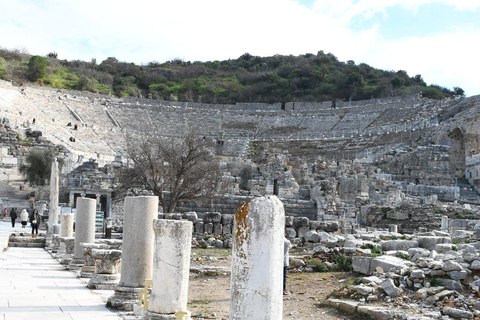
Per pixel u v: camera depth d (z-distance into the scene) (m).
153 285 9.63
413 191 63.25
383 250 20.34
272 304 5.47
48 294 12.63
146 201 11.35
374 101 123.81
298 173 54.81
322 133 105.06
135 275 11.27
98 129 91.06
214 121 116.38
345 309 12.05
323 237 23.86
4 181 60.59
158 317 9.33
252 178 53.34
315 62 176.50
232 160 66.44
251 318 5.40
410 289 12.91
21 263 19.61
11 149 64.62
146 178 39.03
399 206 46.34
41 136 68.88
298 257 19.19
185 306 9.69
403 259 15.80
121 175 43.16
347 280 15.55
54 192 29.98
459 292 12.43
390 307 11.72
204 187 39.56
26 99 95.88
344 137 95.06
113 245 16.81
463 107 95.62
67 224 24.05
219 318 11.26
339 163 61.59
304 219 30.23
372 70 167.25
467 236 26.72
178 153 41.22
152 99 134.25
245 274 5.50
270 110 128.12
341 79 155.12
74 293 12.94
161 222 9.62
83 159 65.31
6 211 48.31
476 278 12.92
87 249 16.14
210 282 16.58
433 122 91.31
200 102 145.12
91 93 119.75
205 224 29.98
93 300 12.02
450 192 63.78
